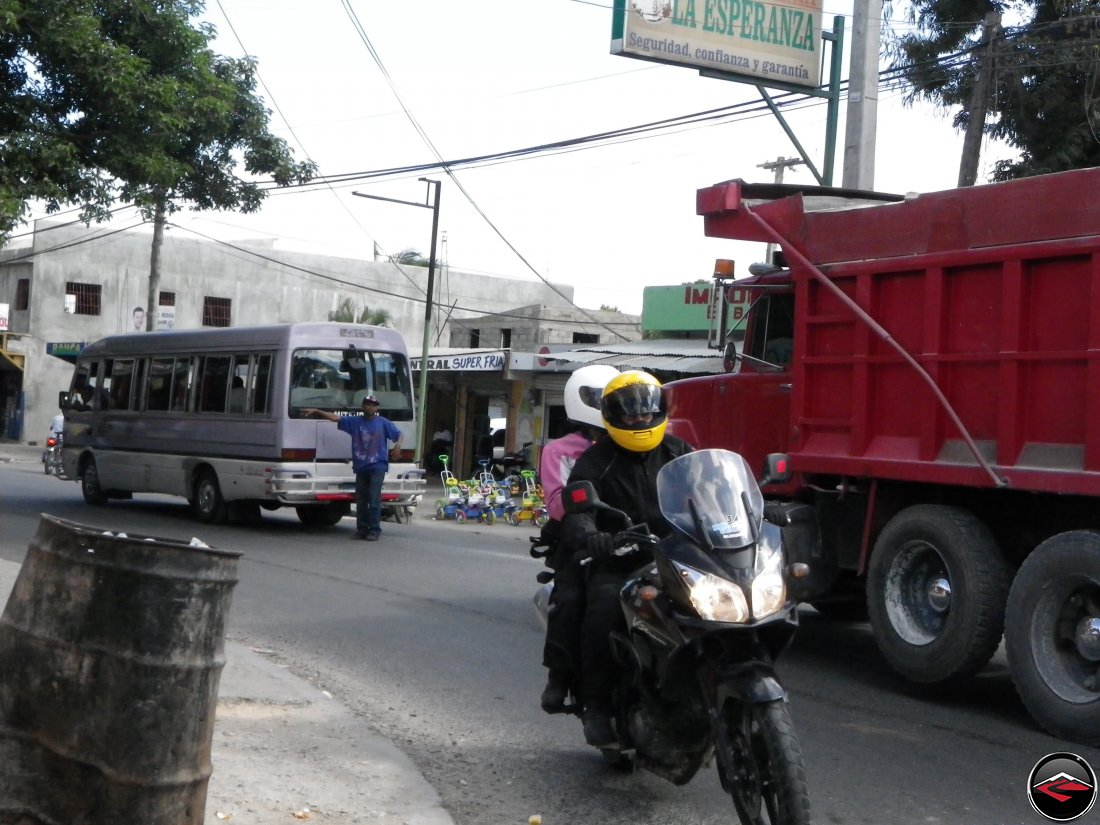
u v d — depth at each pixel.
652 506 5.11
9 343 45.38
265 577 12.11
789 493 9.00
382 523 18.84
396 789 5.46
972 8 17.56
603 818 5.22
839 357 8.40
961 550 7.32
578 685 5.48
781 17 16.58
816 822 5.20
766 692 4.12
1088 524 7.03
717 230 9.58
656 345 24.36
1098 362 6.62
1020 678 6.88
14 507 19.41
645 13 15.94
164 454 17.94
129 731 3.94
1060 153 16.83
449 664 8.27
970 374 7.44
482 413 29.94
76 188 16.77
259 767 5.63
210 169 18.64
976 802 5.50
